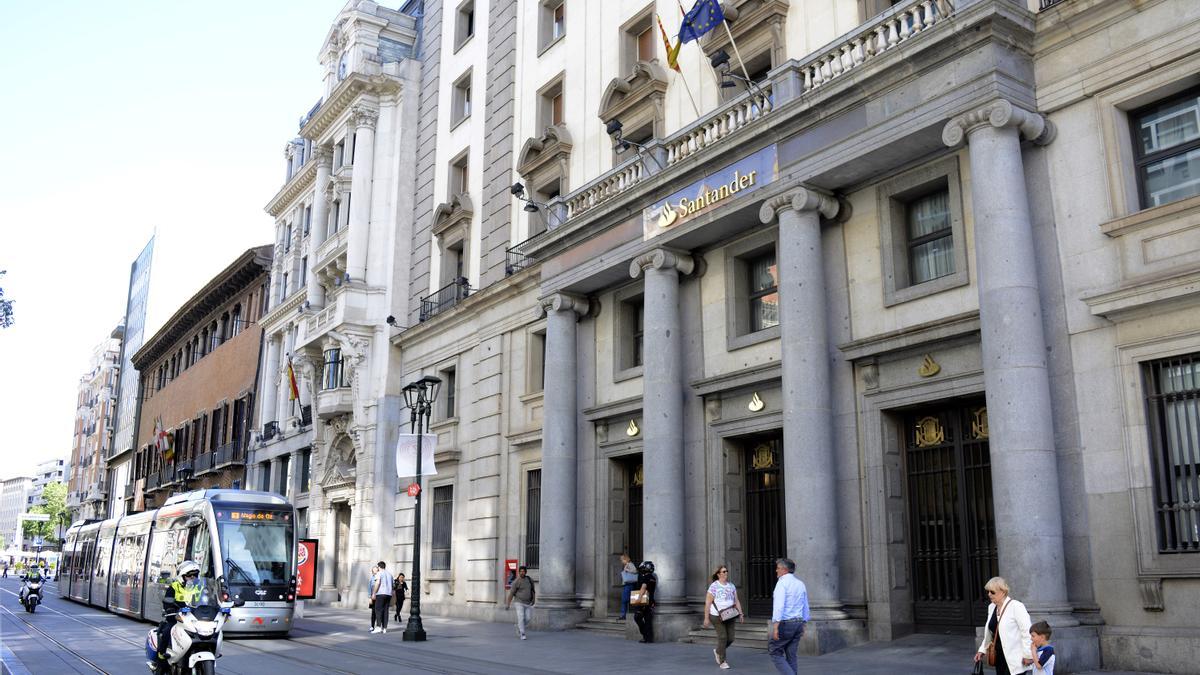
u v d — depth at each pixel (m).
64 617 28.98
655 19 24.39
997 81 14.46
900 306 16.73
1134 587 12.88
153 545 26.11
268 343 51.09
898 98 15.91
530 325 27.55
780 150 17.98
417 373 33.78
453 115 34.47
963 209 15.88
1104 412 13.55
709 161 19.41
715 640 18.14
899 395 16.50
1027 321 13.73
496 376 28.72
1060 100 14.64
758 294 20.31
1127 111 14.29
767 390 19.23
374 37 40.22
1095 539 13.36
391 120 38.00
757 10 20.47
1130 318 13.44
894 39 16.48
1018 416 13.42
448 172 34.09
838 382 17.48
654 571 19.58
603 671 14.22
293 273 48.22
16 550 140.12
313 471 39.84
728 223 19.56
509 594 25.64
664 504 19.91
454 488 30.22
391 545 33.78
